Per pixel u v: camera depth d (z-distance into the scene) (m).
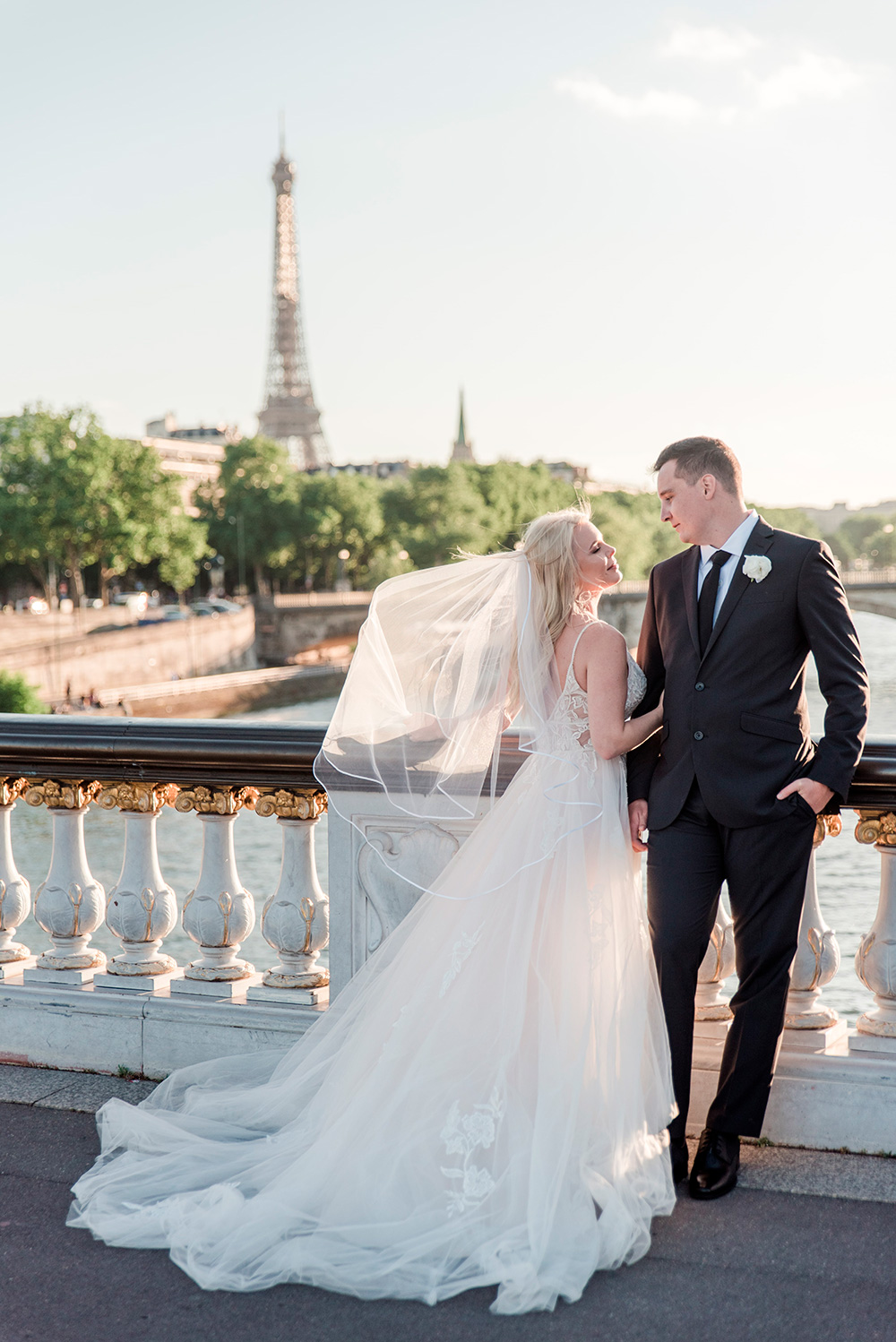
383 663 3.58
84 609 77.62
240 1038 4.10
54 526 78.94
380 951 3.60
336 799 3.89
